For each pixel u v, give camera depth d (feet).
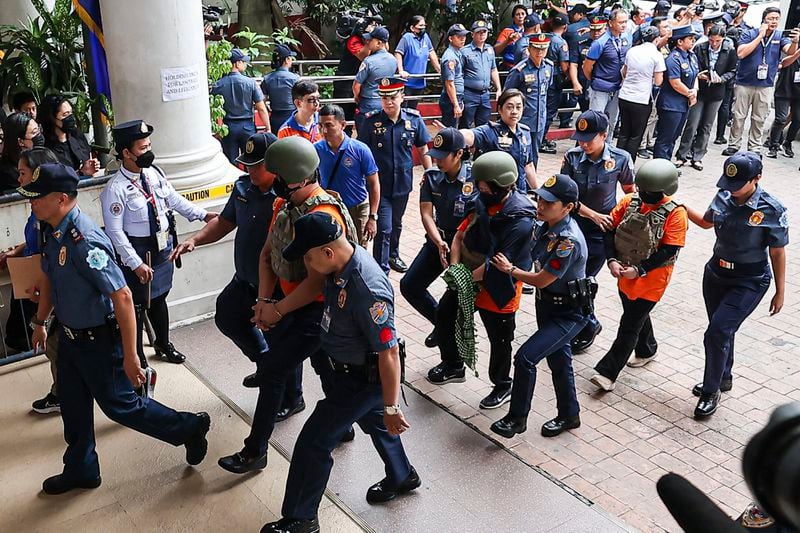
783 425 3.09
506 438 16.30
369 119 23.53
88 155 21.83
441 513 13.91
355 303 11.70
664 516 14.01
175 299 20.88
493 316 16.81
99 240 12.62
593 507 14.07
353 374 12.44
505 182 15.90
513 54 41.34
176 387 17.94
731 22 40.83
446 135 17.71
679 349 20.53
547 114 39.65
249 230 15.40
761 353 20.36
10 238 18.29
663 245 17.29
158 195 17.12
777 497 2.97
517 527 13.57
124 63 19.62
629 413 17.52
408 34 36.52
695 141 36.58
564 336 15.90
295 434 16.20
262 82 31.58
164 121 20.12
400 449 13.98
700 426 17.06
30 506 13.94
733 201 16.90
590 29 37.19
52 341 15.67
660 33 38.91
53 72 25.86
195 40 20.35
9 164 19.29
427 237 18.75
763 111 37.86
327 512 13.89
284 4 45.60
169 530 13.38
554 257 15.38
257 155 14.89
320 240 11.37
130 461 15.26
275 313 13.64
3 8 27.86
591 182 19.44
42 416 16.71
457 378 18.57
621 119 35.81
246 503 14.08
